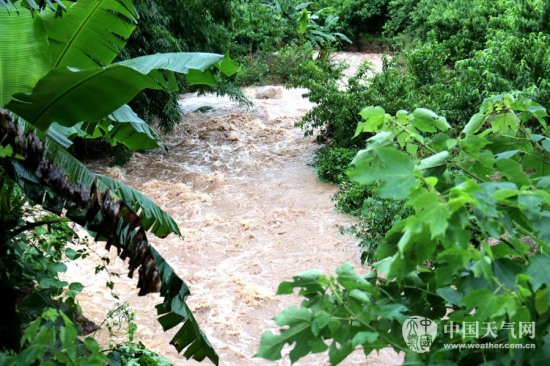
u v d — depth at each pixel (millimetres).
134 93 4926
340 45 27766
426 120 2809
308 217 12570
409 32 24453
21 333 3893
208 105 21016
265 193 13969
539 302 2096
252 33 26359
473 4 20688
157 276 4359
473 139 2613
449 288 2311
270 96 22234
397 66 19172
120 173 15078
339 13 28609
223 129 18406
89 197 4254
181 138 17953
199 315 9203
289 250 11344
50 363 2396
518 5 15312
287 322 2246
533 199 2199
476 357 2279
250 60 25766
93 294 9344
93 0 5637
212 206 13469
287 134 18125
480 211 2129
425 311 2549
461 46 19359
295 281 2326
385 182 2125
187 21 16203
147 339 8234
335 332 2227
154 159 16359
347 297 2283
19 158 4609
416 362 2164
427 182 2102
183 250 11344
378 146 2539
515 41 13289
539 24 14789
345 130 15273
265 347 2238
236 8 18609
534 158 2895
